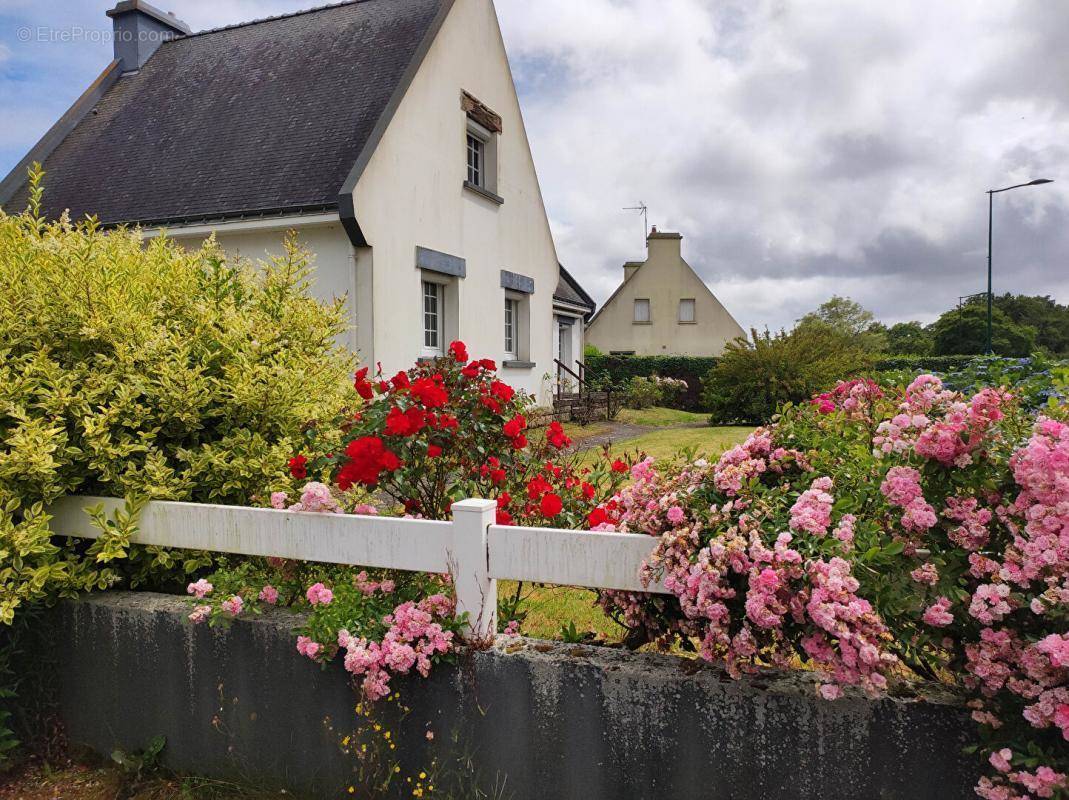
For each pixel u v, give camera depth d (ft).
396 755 6.97
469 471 9.13
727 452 6.36
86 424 8.35
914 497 5.22
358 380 9.17
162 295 10.50
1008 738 4.86
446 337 33.63
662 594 6.37
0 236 10.11
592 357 77.56
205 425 10.23
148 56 42.37
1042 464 4.75
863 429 7.14
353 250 27.22
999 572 4.86
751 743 5.77
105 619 8.32
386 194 28.04
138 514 8.46
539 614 10.80
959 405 5.59
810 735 5.61
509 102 38.60
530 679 6.46
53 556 8.45
